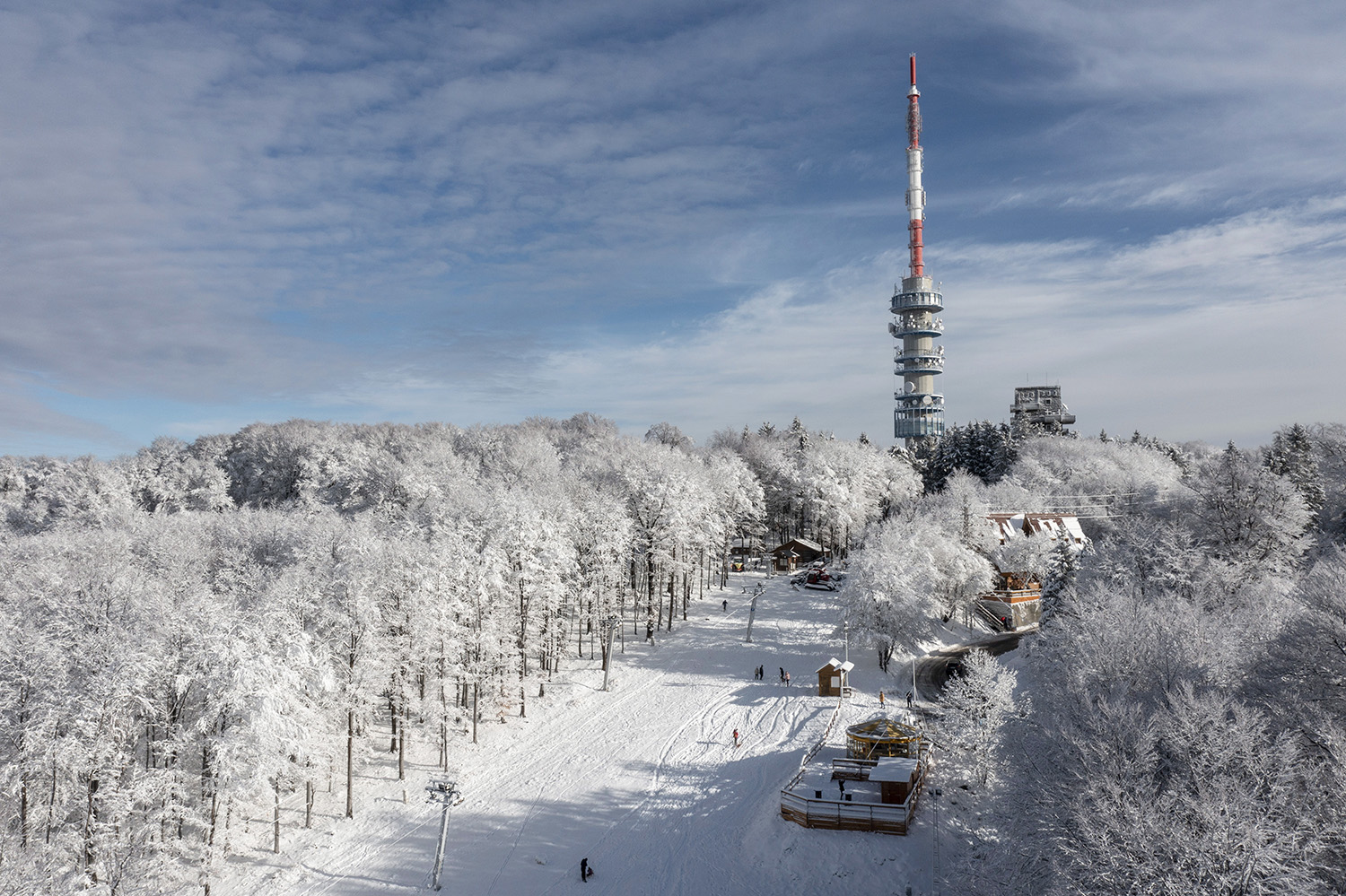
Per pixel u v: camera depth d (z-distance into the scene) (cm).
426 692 5922
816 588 9975
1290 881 2012
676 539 8562
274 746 4266
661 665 7544
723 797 4969
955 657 7675
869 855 4019
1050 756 2833
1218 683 3123
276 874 4375
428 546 6075
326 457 11756
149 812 4131
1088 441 15538
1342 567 3531
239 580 6738
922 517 9306
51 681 4053
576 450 13888
